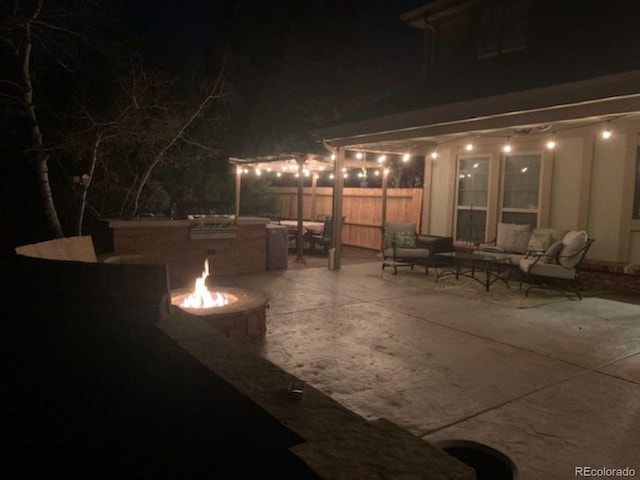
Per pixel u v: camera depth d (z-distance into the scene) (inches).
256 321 201.5
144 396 107.1
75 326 131.3
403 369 173.8
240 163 484.1
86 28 425.1
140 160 497.0
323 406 81.7
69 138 398.0
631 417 138.6
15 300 145.6
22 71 391.9
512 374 171.3
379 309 264.5
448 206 449.4
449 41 440.1
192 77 614.2
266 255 386.9
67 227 471.8
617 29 313.6
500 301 291.0
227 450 86.7
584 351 198.2
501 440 124.5
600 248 343.6
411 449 68.4
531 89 244.1
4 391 127.8
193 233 342.0
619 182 331.0
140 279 128.4
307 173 634.2
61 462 100.6
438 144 457.4
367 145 402.3
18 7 371.6
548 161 368.2
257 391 86.4
